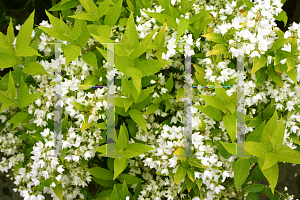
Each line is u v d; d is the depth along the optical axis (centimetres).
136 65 70
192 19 74
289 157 70
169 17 72
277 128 70
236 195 84
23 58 77
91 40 76
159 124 78
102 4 71
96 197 77
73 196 81
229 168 78
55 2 87
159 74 76
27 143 82
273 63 75
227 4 79
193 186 75
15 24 94
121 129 71
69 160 76
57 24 71
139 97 72
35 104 76
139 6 76
